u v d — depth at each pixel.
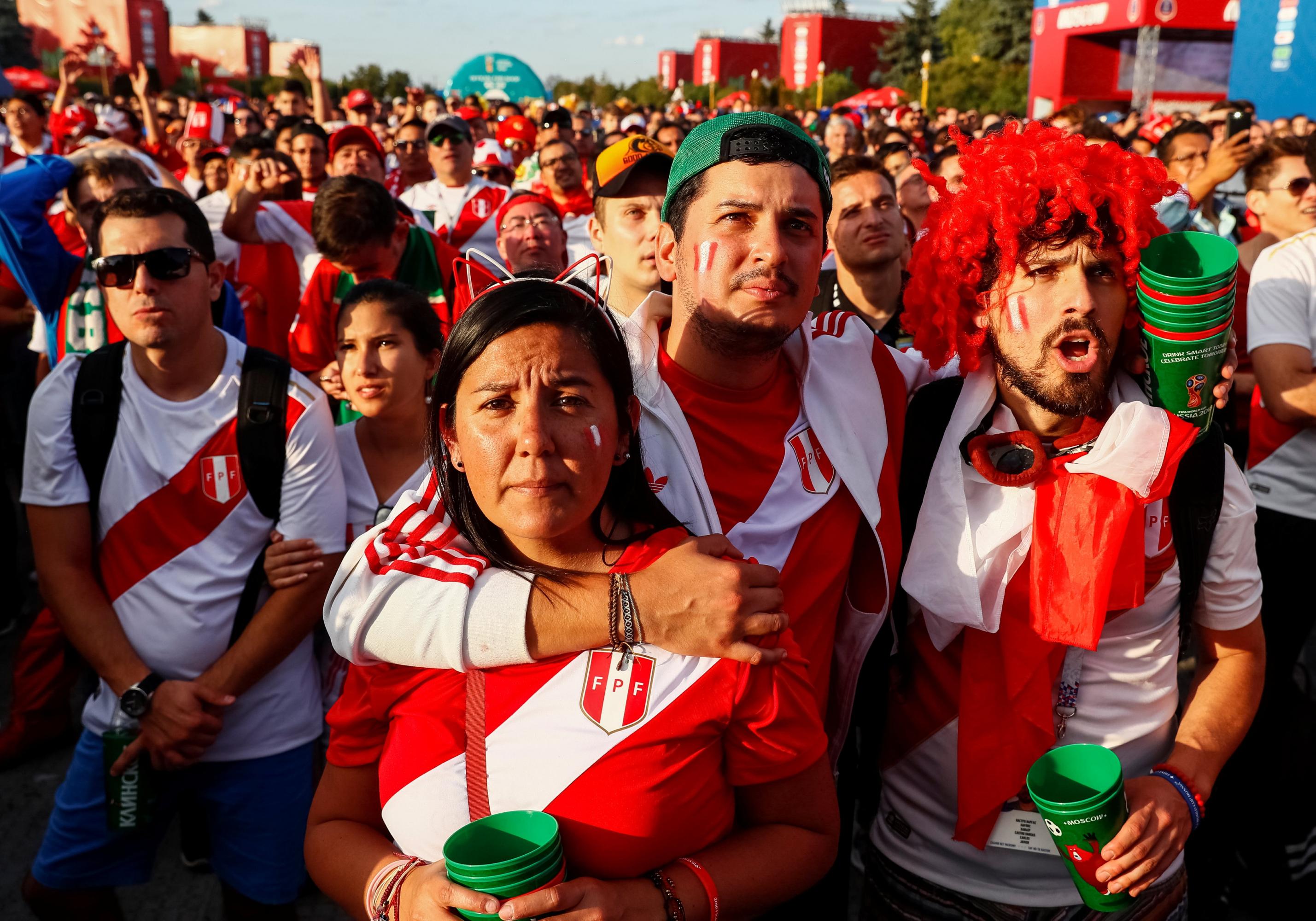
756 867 1.39
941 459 1.77
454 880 1.25
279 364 2.46
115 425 2.38
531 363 1.29
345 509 2.54
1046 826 1.63
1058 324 1.58
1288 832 2.83
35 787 3.70
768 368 1.74
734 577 1.32
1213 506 1.66
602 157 2.89
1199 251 1.57
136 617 2.40
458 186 6.45
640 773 1.34
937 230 1.75
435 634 1.35
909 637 1.88
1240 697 1.75
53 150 9.01
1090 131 4.95
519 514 1.30
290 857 2.56
